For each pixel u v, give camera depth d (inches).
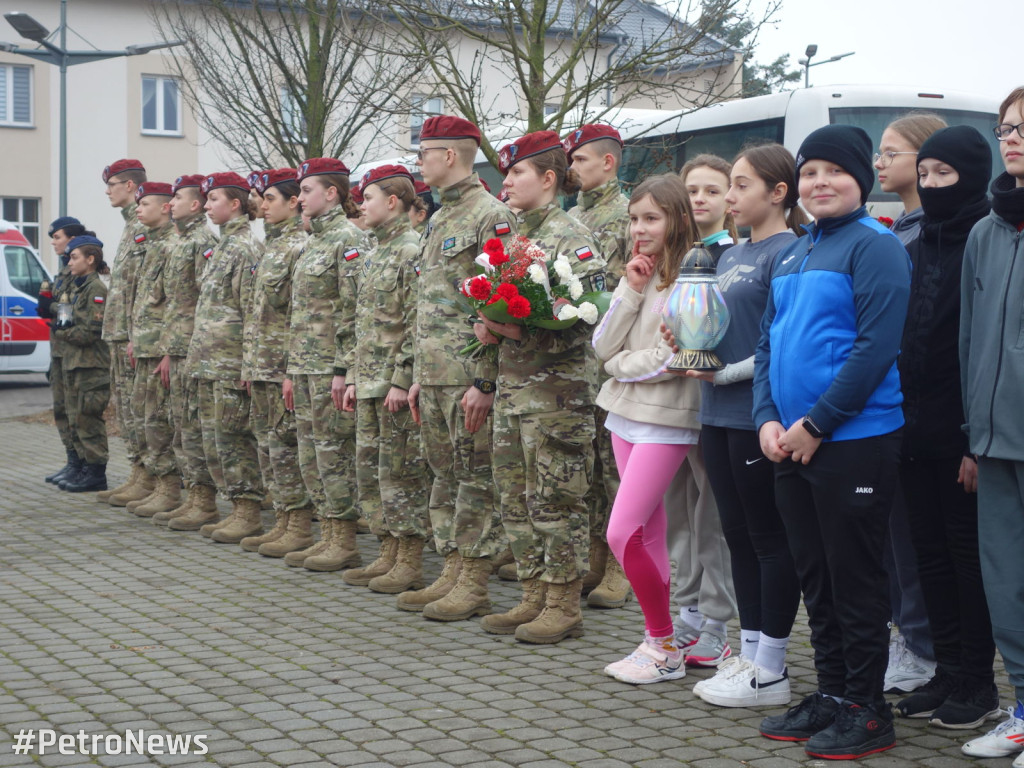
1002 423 152.7
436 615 234.7
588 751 159.9
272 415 298.5
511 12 382.3
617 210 248.4
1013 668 155.7
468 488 234.8
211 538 324.8
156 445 354.9
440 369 231.0
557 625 218.4
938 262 169.8
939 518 171.3
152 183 351.9
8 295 798.5
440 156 228.7
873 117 413.7
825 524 156.9
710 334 175.5
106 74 1071.6
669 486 200.4
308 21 497.4
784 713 170.9
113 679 195.6
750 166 179.6
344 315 273.0
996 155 422.0
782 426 161.2
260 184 320.2
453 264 228.5
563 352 209.9
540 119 382.3
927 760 155.1
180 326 339.0
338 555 285.7
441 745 162.7
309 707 180.1
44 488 418.6
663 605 192.9
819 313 157.6
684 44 383.9
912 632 188.4
